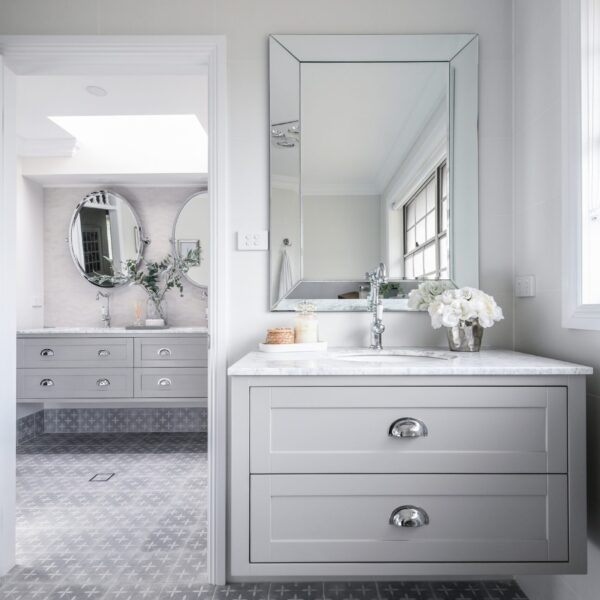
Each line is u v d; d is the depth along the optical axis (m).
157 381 3.38
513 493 1.31
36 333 3.37
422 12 1.89
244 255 1.88
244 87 1.88
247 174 1.88
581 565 1.30
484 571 1.31
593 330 1.38
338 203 1.90
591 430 1.41
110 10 1.87
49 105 2.96
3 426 1.85
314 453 1.32
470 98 1.88
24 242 3.70
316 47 1.88
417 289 1.83
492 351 1.74
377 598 1.68
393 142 1.90
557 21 1.56
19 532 2.15
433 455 1.32
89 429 3.89
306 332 1.79
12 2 1.88
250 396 1.33
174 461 3.15
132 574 1.81
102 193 3.90
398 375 1.32
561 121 1.52
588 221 1.44
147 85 2.70
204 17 1.88
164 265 3.91
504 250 1.89
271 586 1.75
